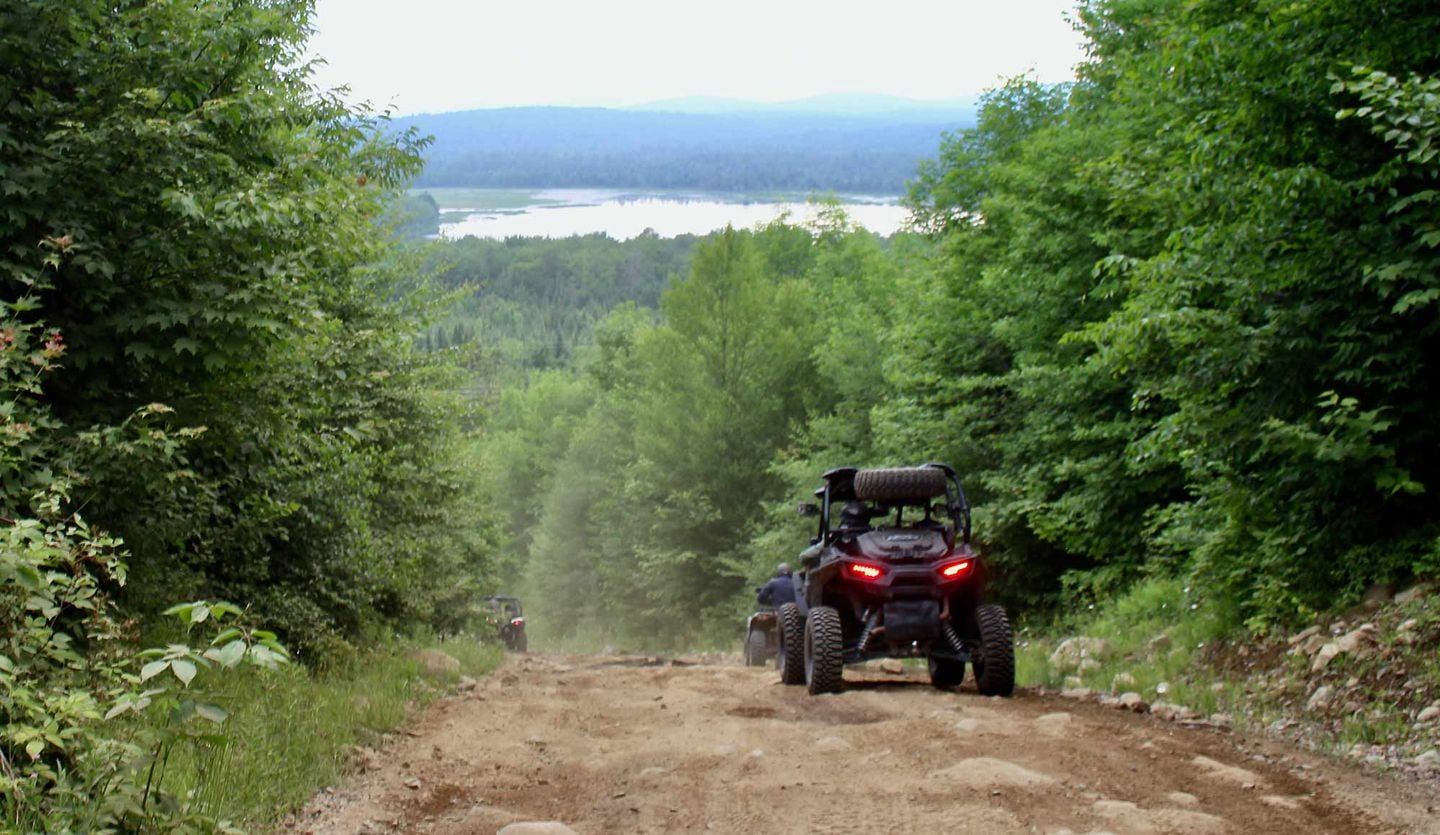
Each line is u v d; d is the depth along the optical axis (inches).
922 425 840.3
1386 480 356.5
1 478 270.2
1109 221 660.1
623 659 847.7
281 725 292.5
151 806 183.5
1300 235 377.7
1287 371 387.5
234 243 334.0
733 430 1788.9
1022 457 767.1
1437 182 369.4
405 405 742.5
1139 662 444.1
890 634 409.4
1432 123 315.3
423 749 309.4
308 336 388.2
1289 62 384.2
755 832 215.6
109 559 246.4
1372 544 378.6
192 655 168.2
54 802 183.5
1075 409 689.6
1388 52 366.0
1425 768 261.6
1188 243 410.9
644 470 1851.6
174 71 347.6
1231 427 398.3
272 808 233.1
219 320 329.4
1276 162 399.5
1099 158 670.5
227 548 446.9
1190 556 496.4
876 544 426.3
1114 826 210.1
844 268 2060.8
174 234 324.5
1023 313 743.7
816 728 323.6
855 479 450.9
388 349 714.2
